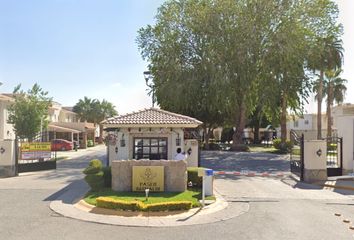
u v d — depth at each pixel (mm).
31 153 24016
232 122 48875
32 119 33625
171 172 14961
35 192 15688
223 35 37594
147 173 14820
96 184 15258
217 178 21078
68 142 49438
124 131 19312
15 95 34656
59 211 12047
